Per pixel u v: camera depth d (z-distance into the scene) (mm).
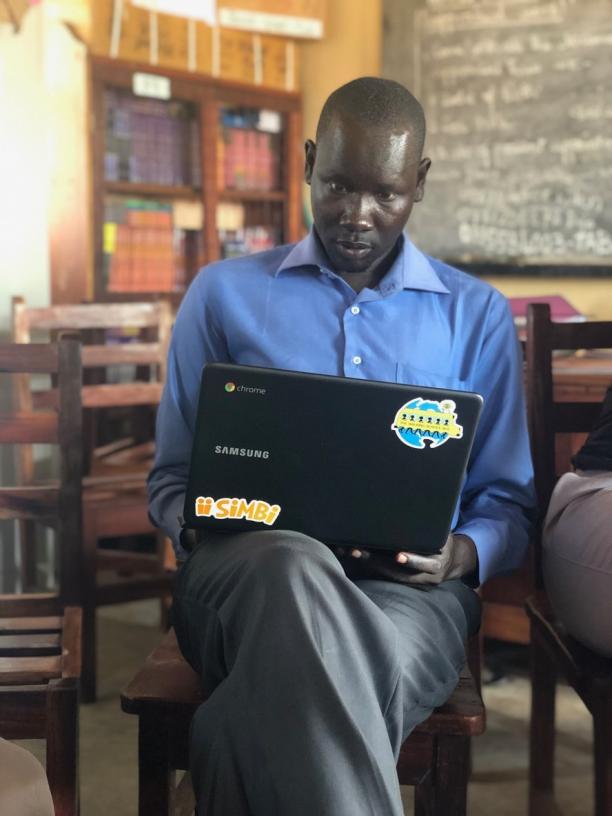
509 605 2418
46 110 3352
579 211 4020
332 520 1280
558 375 2580
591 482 1595
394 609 1312
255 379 1245
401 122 1441
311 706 1067
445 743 1304
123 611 3293
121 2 3549
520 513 1588
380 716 1129
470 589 1503
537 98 4043
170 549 2736
